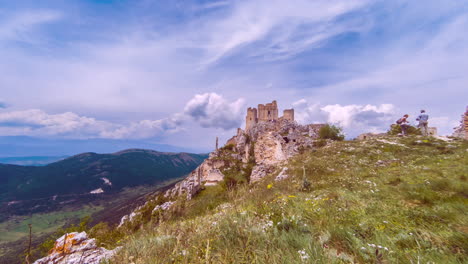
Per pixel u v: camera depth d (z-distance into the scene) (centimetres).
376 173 1373
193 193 5441
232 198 898
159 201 4631
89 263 557
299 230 453
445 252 334
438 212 508
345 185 1109
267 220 557
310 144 4659
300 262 317
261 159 4869
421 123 2961
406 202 637
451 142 2288
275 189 1259
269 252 351
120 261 466
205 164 7938
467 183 691
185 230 558
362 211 570
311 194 949
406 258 323
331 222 495
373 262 316
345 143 3105
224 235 442
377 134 4797
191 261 376
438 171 1017
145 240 549
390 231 427
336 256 341
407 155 2012
